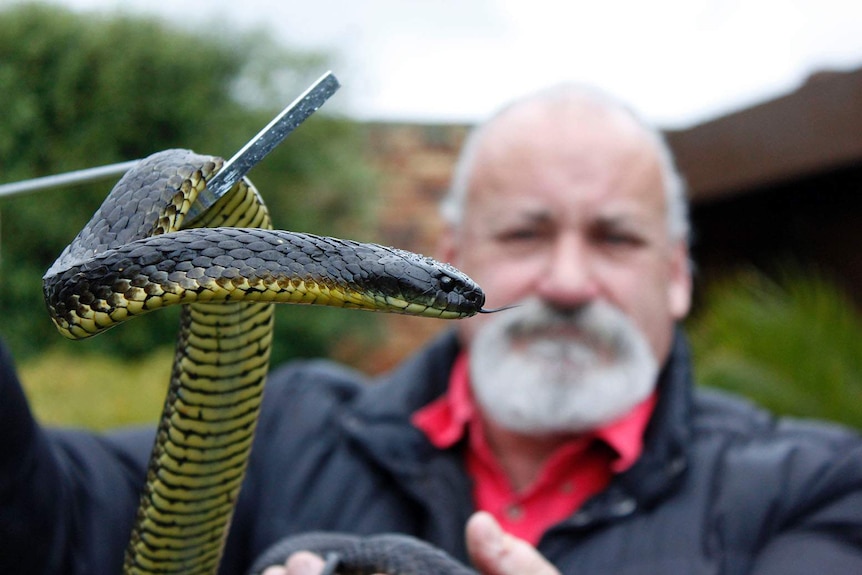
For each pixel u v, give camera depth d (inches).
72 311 18.2
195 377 20.1
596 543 29.6
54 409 58.7
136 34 76.7
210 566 21.5
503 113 34.8
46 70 73.2
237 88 84.0
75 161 73.4
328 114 89.2
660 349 33.1
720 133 78.4
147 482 20.9
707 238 90.1
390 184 96.0
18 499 22.7
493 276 32.9
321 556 23.9
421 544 23.5
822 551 28.7
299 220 88.7
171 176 18.9
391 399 33.4
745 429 32.6
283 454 33.3
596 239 32.7
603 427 31.2
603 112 33.5
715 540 29.6
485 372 32.1
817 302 57.3
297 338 88.9
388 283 19.7
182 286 18.3
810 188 81.7
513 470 33.0
